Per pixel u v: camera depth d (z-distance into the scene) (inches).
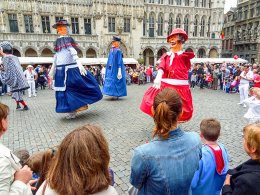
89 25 1445.6
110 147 229.0
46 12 1323.8
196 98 530.3
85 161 56.2
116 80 489.4
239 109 403.2
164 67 231.3
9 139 252.1
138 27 1523.1
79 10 1395.2
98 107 419.5
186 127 294.4
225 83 657.6
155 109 77.1
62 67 312.5
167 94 78.0
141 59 1454.2
